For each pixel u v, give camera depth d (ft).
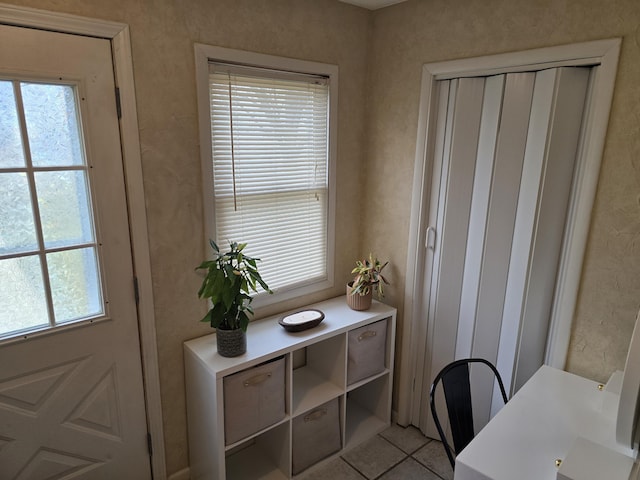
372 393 9.13
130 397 6.47
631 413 4.07
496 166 6.91
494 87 6.79
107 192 5.72
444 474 7.59
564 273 6.48
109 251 5.87
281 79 7.27
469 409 6.16
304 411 7.19
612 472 4.01
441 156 7.58
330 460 7.90
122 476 6.64
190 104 6.24
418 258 8.10
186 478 7.34
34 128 5.11
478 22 6.73
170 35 5.89
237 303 6.28
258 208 7.43
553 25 5.97
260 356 6.40
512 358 7.14
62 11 5.04
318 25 7.50
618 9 5.38
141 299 6.28
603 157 5.71
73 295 5.75
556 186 6.38
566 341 6.41
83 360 5.94
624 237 5.69
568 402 5.60
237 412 6.31
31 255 5.31
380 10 8.05
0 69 4.76
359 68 8.31
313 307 8.43
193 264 6.72
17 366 5.41
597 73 5.78
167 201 6.27
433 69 7.32
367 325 7.99
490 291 7.27
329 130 8.10
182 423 7.11
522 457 4.64
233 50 6.52
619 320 5.89
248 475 7.39
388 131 8.29
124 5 5.46
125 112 5.68
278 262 7.91
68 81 5.21
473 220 7.34
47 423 5.78
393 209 8.45
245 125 7.00
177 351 6.81
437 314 8.02
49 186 5.32
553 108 6.17
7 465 5.58
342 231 8.84
